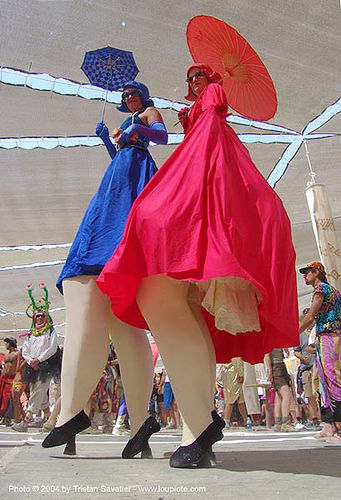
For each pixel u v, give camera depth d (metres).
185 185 1.49
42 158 5.89
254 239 1.48
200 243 1.39
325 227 6.09
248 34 4.24
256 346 1.84
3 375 8.35
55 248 8.26
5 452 2.04
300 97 5.14
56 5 3.93
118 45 4.42
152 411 8.86
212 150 1.55
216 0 3.85
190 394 1.46
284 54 4.47
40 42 4.36
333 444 3.02
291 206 7.57
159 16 4.05
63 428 1.86
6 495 0.96
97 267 1.91
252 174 1.61
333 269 5.93
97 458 1.88
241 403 7.20
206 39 2.16
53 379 5.64
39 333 5.66
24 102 5.08
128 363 2.02
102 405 5.72
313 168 6.64
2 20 4.11
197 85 2.03
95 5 3.94
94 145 5.79
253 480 1.21
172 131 5.88
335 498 0.94
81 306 1.89
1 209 6.86
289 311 1.54
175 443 3.26
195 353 1.47
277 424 5.62
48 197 6.66
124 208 2.03
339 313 3.48
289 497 0.96
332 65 4.59
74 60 4.57
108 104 5.16
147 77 4.89
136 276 1.44
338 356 3.41
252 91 2.16
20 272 9.20
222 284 1.42
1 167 6.00
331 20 3.99
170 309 1.50
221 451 2.28
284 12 3.94
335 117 5.55
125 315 1.68
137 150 2.20
